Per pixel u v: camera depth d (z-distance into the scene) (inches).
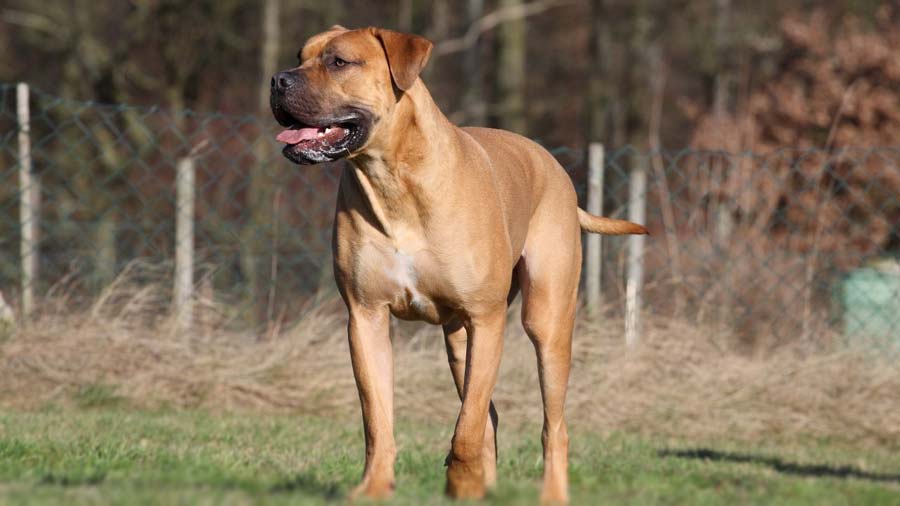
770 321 498.3
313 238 644.1
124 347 445.7
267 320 503.2
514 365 450.9
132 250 593.0
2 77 1068.5
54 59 1086.4
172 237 581.6
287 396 440.8
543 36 1285.7
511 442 385.1
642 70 1258.6
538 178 291.9
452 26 1216.2
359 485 242.8
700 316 473.1
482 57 1254.3
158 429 365.7
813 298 524.1
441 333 478.9
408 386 447.2
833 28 1000.2
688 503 230.8
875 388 452.8
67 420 380.2
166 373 440.5
